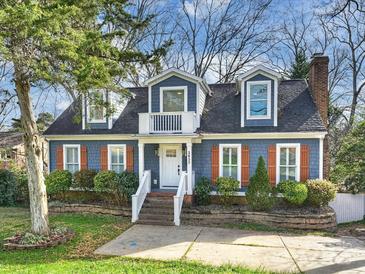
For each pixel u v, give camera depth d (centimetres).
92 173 1552
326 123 1471
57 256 815
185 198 1390
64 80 828
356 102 2500
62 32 790
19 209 1553
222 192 1373
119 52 1047
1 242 942
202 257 813
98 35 878
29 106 961
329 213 1241
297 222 1209
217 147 1470
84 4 877
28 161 974
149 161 1566
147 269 703
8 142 3105
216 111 1569
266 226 1214
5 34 655
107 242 959
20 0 711
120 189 1412
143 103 1750
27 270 682
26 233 944
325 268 735
